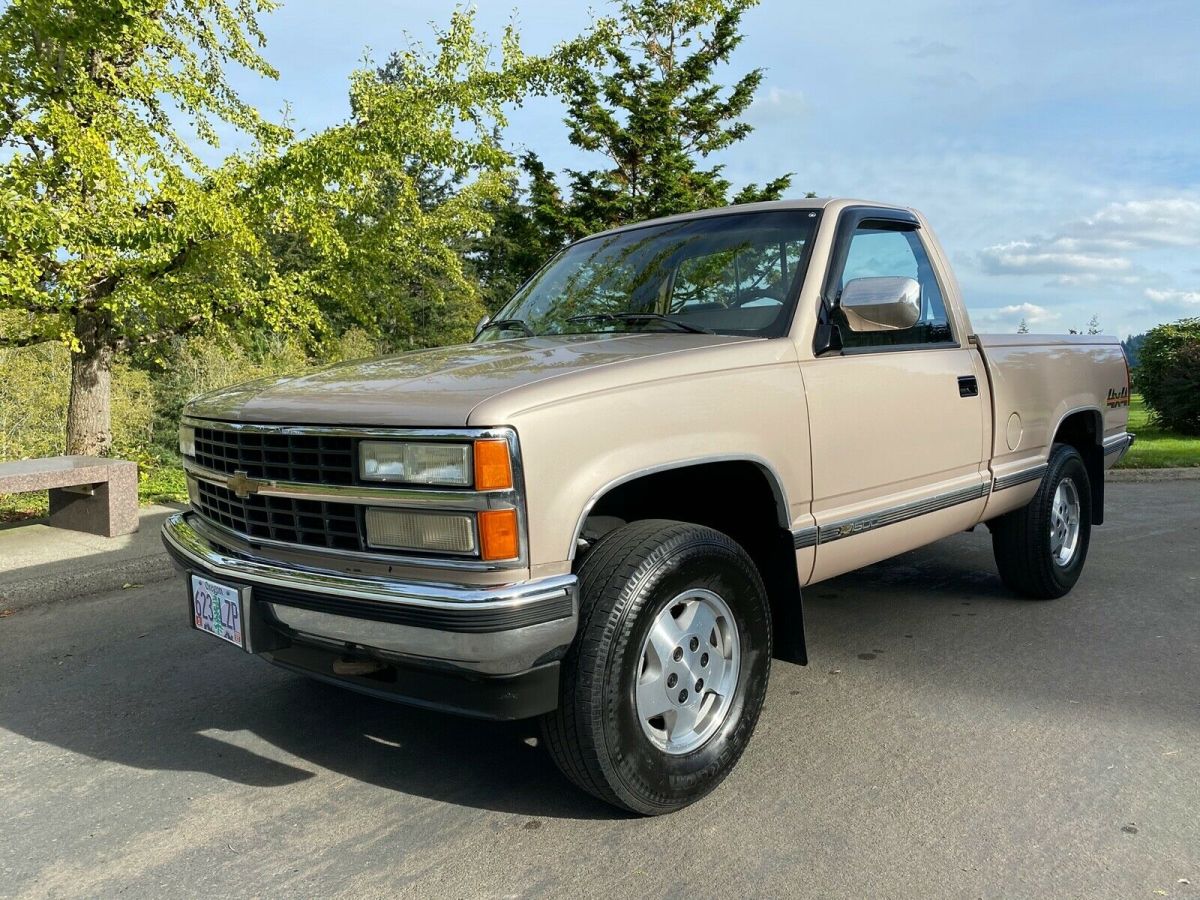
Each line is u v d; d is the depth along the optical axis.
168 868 2.61
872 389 3.50
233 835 2.78
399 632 2.43
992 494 4.30
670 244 3.88
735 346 3.07
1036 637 4.45
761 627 3.02
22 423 17.23
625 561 2.62
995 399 4.25
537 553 2.40
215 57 10.06
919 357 3.80
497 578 2.36
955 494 4.00
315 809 2.93
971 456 4.10
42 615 5.30
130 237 8.37
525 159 18.83
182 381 23.36
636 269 3.86
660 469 2.68
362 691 2.70
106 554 6.48
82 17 8.34
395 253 11.45
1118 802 2.83
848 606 5.05
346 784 3.10
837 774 3.06
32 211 7.64
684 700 2.83
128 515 7.18
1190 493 8.97
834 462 3.32
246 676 4.20
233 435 2.96
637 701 2.68
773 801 2.89
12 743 3.50
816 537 3.27
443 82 9.80
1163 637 4.43
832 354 3.38
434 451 2.38
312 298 12.40
